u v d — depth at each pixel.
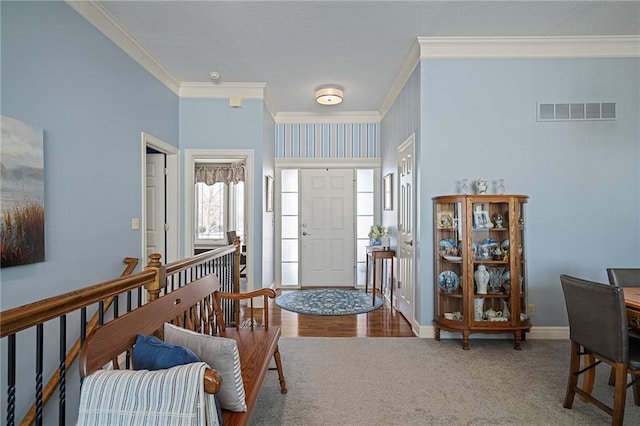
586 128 3.27
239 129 4.31
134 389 1.07
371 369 2.62
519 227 3.05
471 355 2.88
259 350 2.03
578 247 3.26
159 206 4.16
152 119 3.56
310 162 5.54
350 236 5.61
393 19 2.83
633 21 2.90
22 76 1.94
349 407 2.11
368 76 3.98
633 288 2.33
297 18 2.80
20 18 1.93
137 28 2.91
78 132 2.41
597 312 1.88
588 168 3.27
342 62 3.62
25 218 1.93
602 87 3.27
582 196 3.27
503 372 2.56
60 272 2.22
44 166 2.09
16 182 1.88
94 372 1.14
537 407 2.11
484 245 3.10
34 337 2.00
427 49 3.22
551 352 2.93
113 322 1.29
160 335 1.65
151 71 3.53
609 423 1.95
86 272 2.49
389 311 4.19
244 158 4.37
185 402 1.06
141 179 3.30
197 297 2.08
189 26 2.89
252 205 4.38
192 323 2.11
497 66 3.27
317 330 3.52
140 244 3.26
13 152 1.86
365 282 5.46
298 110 5.34
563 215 3.27
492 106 3.27
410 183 3.65
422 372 2.57
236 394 1.38
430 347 3.05
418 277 3.37
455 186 3.28
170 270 1.89
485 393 2.27
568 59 3.27
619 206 3.26
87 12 2.49
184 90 4.26
